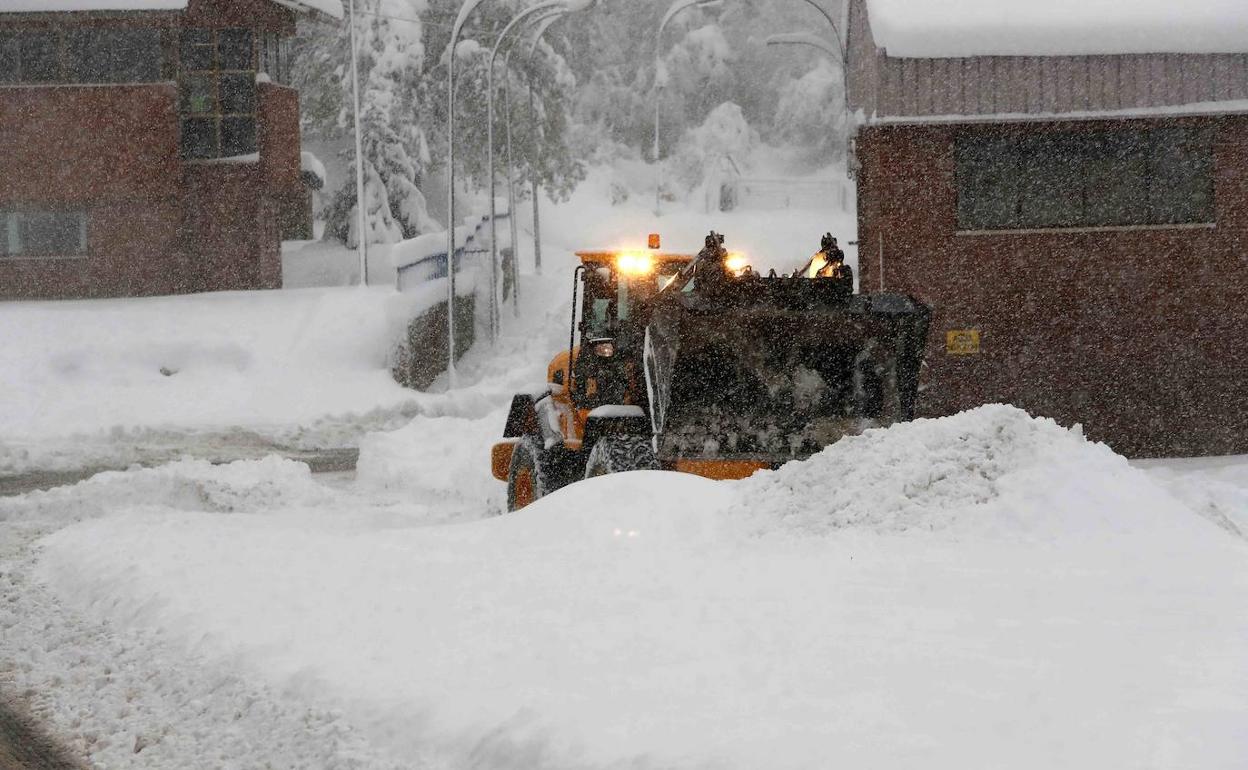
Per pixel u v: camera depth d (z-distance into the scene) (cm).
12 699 1380
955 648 1114
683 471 2217
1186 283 3869
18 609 1833
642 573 1541
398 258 6931
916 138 3859
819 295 2212
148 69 7375
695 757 886
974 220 3897
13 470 4225
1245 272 3853
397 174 9925
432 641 1312
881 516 1645
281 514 2847
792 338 2188
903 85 3788
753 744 895
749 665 1101
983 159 3884
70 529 2494
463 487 3316
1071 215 3878
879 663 1078
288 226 10331
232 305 6888
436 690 1141
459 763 1009
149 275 7469
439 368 7381
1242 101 3769
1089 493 1612
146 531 2320
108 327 6456
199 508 2967
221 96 7619
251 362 6238
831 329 2192
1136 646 1099
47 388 5812
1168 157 3862
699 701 1015
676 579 1489
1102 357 3884
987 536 1574
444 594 1523
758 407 2212
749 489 1800
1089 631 1159
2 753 1193
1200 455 3881
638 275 2517
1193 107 3772
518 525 1867
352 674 1232
